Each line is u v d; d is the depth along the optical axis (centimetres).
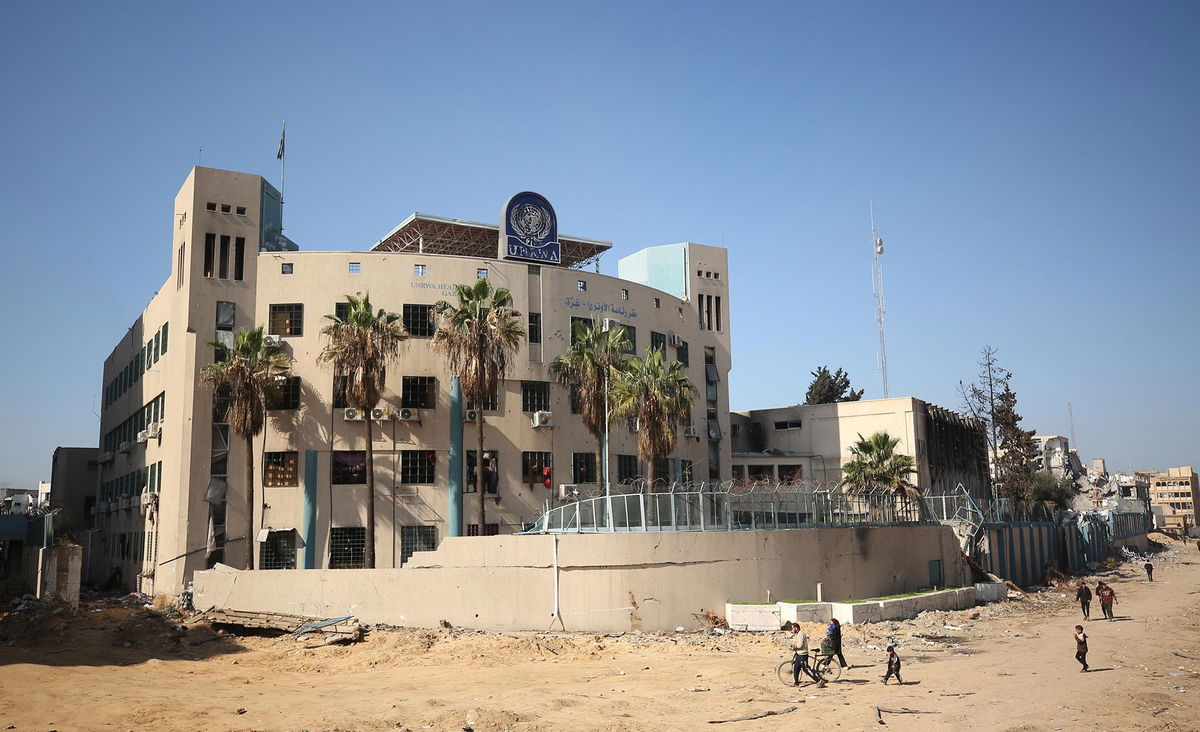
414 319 5062
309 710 2408
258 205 5009
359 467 4881
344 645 3481
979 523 5700
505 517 5103
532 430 5275
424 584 3750
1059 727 2189
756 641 3441
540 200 5634
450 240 6075
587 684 2733
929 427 7675
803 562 4075
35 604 4225
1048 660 3161
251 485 4500
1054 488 10669
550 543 3603
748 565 3869
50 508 5972
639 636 3503
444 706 2444
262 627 3772
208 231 4866
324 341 4906
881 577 4516
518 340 5216
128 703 2467
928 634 3731
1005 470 9900
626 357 5684
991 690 2622
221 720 2288
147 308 5944
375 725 2222
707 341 6706
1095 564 8325
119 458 6538
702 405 6469
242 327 4862
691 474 6191
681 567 3697
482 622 3638
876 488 5500
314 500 4772
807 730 2155
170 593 4559
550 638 3419
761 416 7994
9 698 2555
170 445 4888
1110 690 2616
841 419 7581
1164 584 6481
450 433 5006
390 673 3025
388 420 4916
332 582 3897
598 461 4834
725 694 2561
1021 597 5372
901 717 2288
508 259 5478
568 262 6688
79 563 4425
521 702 2461
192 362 4722
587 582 3575
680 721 2252
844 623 3822
